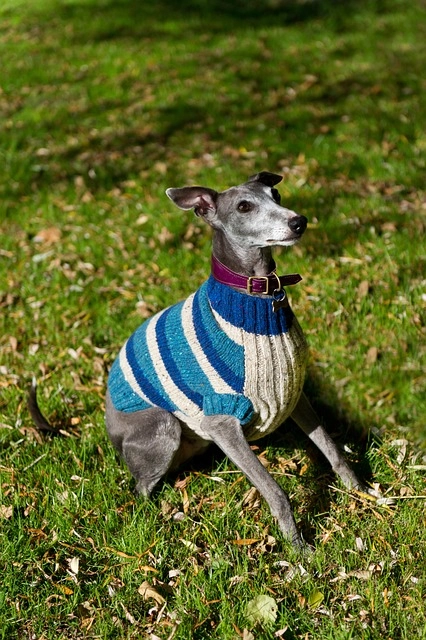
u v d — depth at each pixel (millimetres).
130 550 3568
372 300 5195
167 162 7820
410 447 4094
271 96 9141
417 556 3400
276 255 5863
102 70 10820
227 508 3752
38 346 5281
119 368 3961
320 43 11047
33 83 10695
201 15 12992
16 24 13664
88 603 3328
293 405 3697
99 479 3971
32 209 7355
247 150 7820
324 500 3789
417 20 11836
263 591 3270
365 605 3180
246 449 3541
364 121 8047
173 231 6484
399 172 6965
